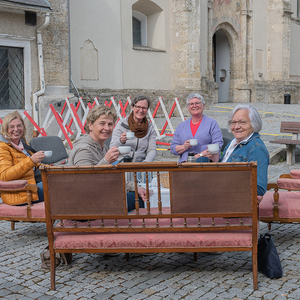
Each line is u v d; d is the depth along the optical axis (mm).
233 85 21188
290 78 24469
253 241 2979
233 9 20219
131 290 3033
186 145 4656
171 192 2945
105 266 3557
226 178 2889
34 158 3982
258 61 22078
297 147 9523
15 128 4230
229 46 21141
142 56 15695
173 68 16672
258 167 3281
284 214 3752
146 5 16047
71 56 13453
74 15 13500
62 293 3020
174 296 2910
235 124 3488
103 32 14375
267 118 13977
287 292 2938
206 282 3152
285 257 3658
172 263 3598
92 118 3480
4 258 3805
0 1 9656
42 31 11281
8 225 4969
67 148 10281
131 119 4984
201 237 3016
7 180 4027
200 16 17641
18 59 10812
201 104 4809
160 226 3070
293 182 3666
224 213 2938
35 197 4004
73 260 3727
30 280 3281
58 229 3080
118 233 3109
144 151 5027
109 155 3146
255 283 3000
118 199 2988
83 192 2990
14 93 10797
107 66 14578
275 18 22359
